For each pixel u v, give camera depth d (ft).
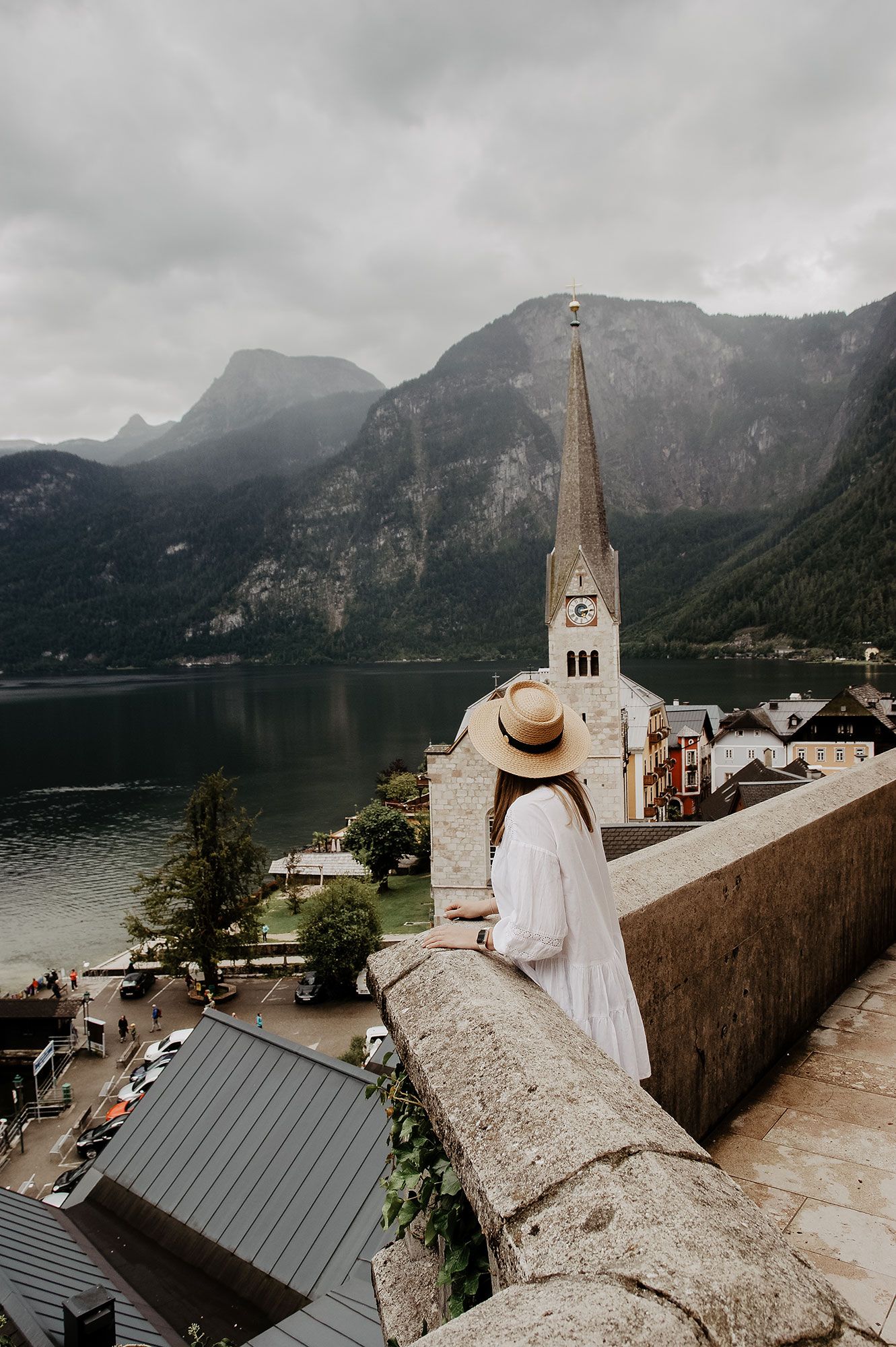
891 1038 21.02
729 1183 7.04
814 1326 5.55
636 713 247.29
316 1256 45.80
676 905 16.62
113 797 417.28
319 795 406.82
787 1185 15.26
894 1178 15.19
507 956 11.09
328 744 571.28
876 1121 17.21
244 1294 45.16
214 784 180.04
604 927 11.67
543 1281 5.98
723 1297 5.45
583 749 12.37
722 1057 18.04
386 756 511.40
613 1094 8.06
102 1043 155.63
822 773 289.12
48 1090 144.25
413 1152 10.42
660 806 249.55
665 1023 16.21
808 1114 17.67
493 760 12.25
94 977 198.80
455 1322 5.65
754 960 19.36
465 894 149.48
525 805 11.57
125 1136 56.80
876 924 26.58
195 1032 62.03
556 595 157.07
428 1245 9.91
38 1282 44.01
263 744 577.02
